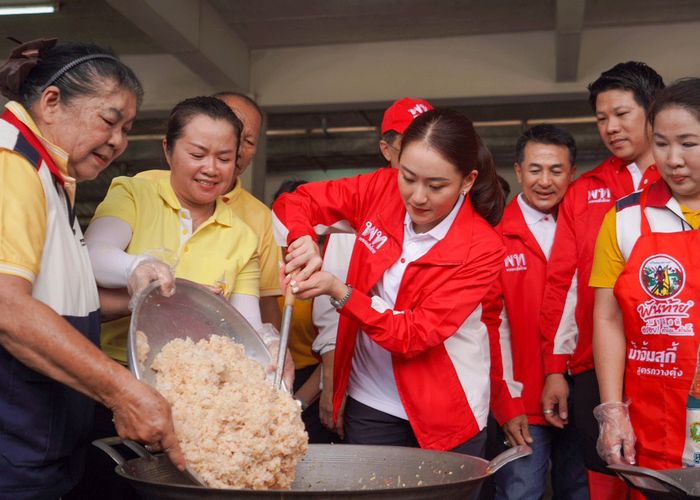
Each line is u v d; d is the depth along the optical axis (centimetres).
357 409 230
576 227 302
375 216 227
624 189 296
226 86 730
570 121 957
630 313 209
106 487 212
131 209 211
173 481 164
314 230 238
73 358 137
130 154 951
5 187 145
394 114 268
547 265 308
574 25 592
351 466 183
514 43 711
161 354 165
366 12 670
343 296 202
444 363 220
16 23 691
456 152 201
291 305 191
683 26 682
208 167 212
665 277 203
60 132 158
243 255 221
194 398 156
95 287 170
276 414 161
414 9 662
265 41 736
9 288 138
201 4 645
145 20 586
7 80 157
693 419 197
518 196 328
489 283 217
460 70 718
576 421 290
